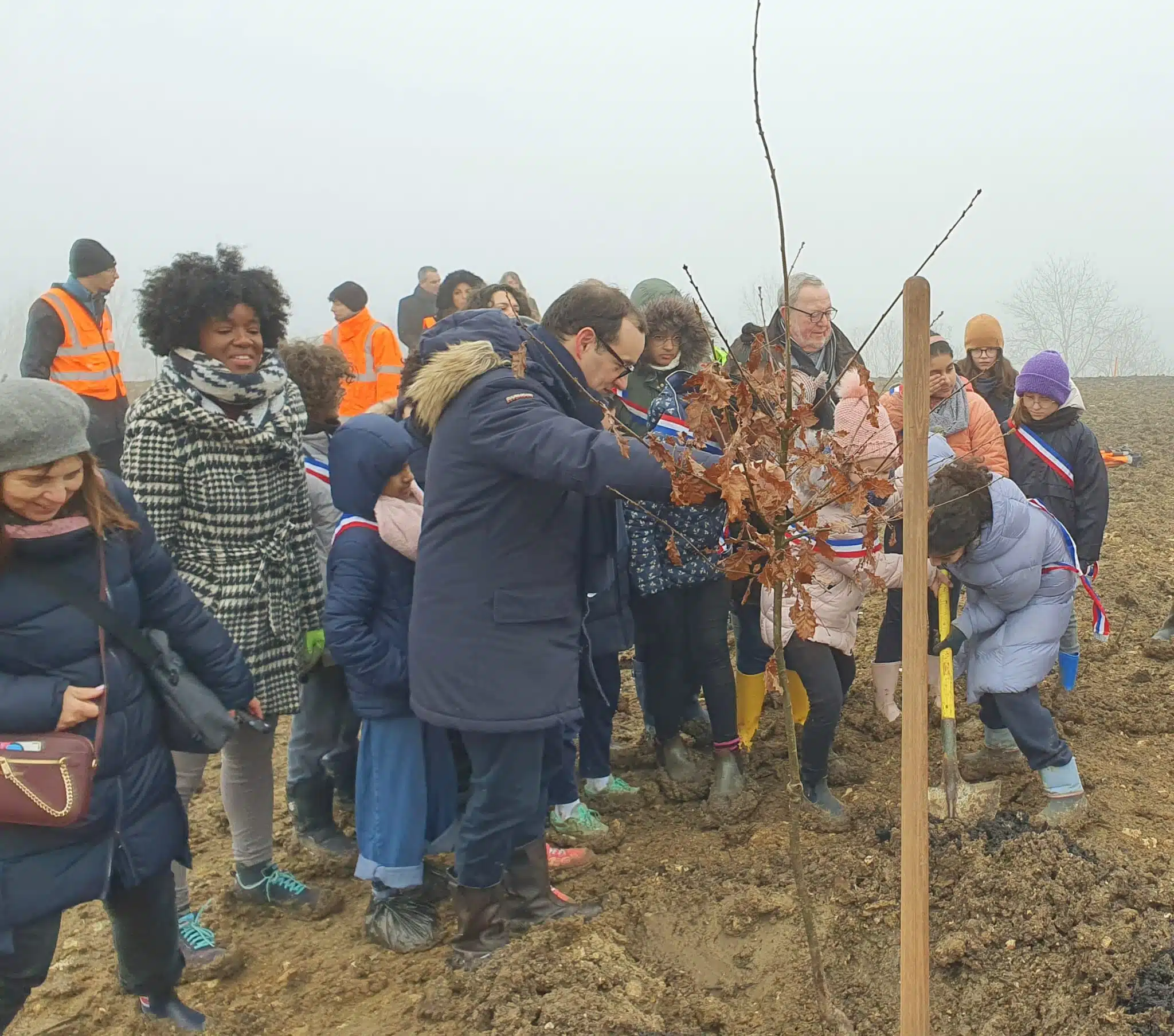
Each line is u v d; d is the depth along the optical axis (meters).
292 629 3.43
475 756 3.04
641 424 4.20
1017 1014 2.84
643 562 3.94
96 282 7.27
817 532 2.58
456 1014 3.00
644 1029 2.85
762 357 2.60
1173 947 2.94
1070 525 4.80
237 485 3.25
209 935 3.42
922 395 2.12
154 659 2.62
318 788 3.95
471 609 2.93
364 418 3.40
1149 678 5.11
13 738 2.32
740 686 4.36
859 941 3.28
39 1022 3.21
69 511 2.45
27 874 2.36
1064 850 3.33
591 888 3.70
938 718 4.75
